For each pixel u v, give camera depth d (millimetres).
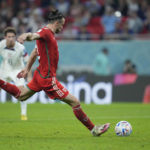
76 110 27375
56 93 27078
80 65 72500
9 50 40125
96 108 56031
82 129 32312
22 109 40375
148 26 80062
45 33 26047
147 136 28250
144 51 71000
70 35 74875
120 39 73125
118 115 46531
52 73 27000
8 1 88312
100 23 80500
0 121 38500
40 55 26766
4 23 84750
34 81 27375
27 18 83625
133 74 66062
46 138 26781
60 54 72938
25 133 29891
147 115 46562
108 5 82500
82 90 66750
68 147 22781
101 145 23609
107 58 71875
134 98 65688
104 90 66062
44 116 45000
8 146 23188
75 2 84625
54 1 86750
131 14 80250
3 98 67000
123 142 24969
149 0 82938
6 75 40469
